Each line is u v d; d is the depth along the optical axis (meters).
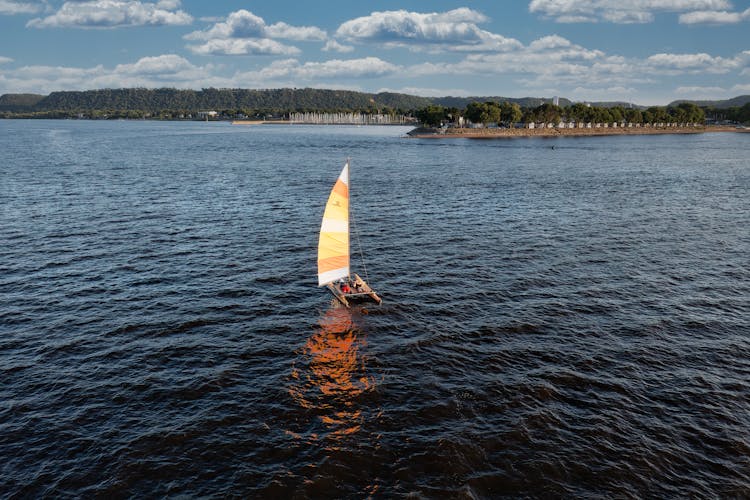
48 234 61.41
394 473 23.84
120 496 22.44
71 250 55.53
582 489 23.02
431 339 36.50
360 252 57.03
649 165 145.38
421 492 22.72
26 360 33.06
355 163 147.12
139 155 161.25
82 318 39.16
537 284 47.22
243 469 24.03
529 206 83.62
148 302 42.31
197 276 48.47
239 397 29.58
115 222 68.00
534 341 36.25
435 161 154.00
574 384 30.92
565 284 47.25
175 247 57.38
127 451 25.08
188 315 39.97
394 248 58.56
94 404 28.67
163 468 24.05
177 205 80.12
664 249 58.66
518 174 123.69
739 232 66.62
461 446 25.47
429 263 53.25
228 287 45.81
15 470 23.75
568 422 27.41
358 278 45.44
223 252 56.03
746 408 28.81
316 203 84.50
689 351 35.03
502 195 93.81
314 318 39.84
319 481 23.36
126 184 99.81
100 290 44.66
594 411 28.36
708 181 113.88
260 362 33.38
